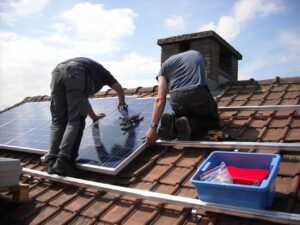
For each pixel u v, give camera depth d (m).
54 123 4.87
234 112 5.15
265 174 2.92
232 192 2.74
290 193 2.97
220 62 8.01
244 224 2.81
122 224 3.22
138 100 6.27
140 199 3.52
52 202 3.91
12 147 5.68
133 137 4.76
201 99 4.21
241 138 4.27
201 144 4.12
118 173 4.19
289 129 4.22
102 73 5.08
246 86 6.22
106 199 3.73
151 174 4.00
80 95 4.62
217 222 2.92
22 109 8.12
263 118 4.67
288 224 2.59
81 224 3.40
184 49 7.34
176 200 3.12
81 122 4.58
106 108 6.41
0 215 3.81
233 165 3.20
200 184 2.86
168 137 4.47
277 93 5.53
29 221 3.61
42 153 5.16
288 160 3.52
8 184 3.74
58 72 4.77
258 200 2.66
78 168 4.39
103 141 4.94
